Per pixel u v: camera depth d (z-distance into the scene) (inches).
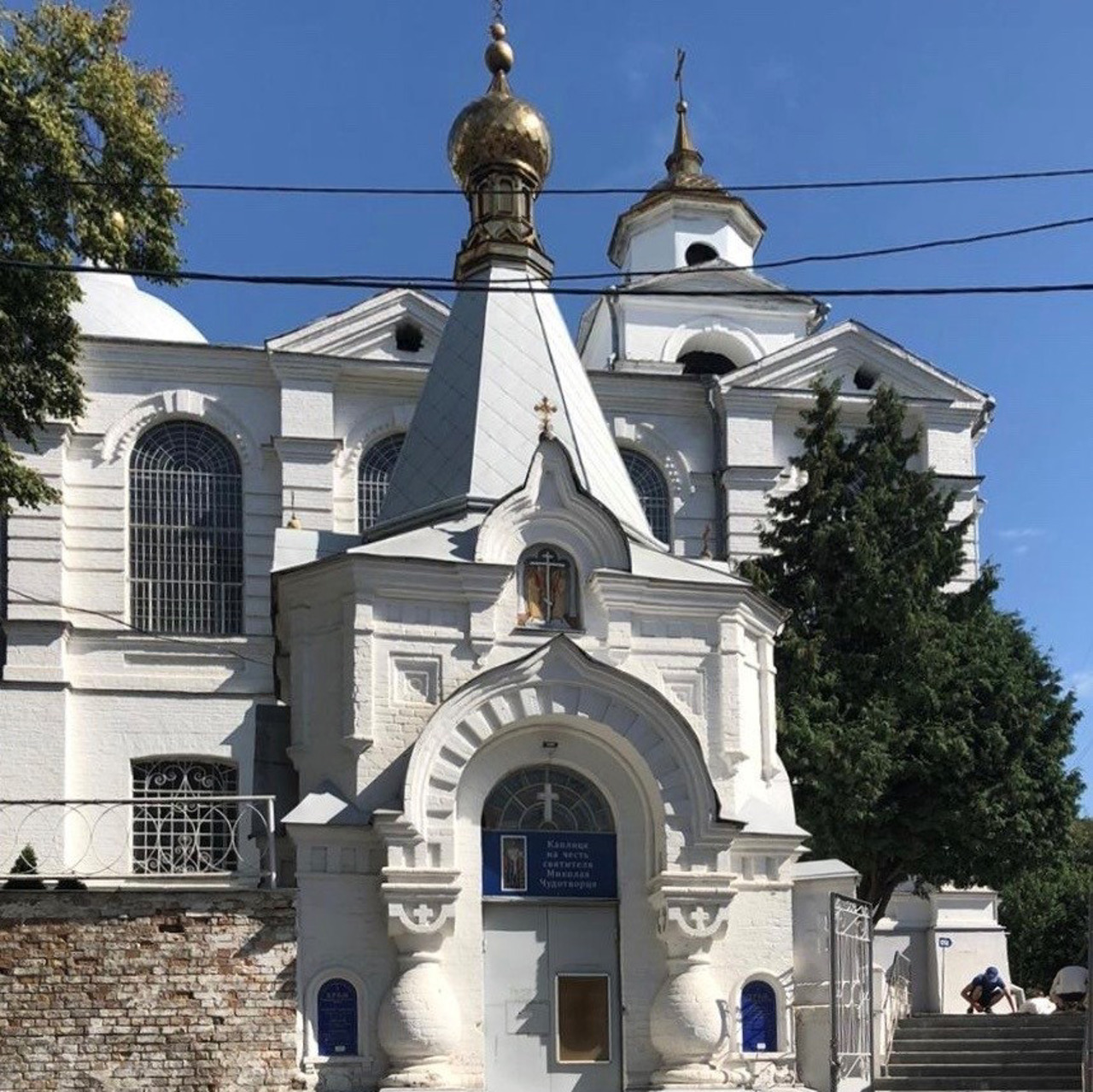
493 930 987.9
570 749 1010.7
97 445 1654.8
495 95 1269.7
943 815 1417.3
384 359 1736.0
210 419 1691.7
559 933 995.9
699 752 1004.6
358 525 1708.9
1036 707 1477.6
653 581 1057.5
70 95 1098.1
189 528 1670.8
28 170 1076.5
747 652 1104.2
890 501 1505.9
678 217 2064.5
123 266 1127.6
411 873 956.6
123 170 1117.7
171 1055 921.5
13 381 1114.1
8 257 1064.2
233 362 1705.2
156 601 1649.9
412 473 1143.0
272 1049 932.6
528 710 988.6
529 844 998.4
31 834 1488.7
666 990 989.8
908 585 1453.0
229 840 1154.0
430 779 972.6
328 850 973.2
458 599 1023.0
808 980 1058.1
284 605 1059.3
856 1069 1059.9
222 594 1665.8
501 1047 973.2
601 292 816.3
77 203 1088.2
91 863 1496.1
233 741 1595.7
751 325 2021.4
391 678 1004.6
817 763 1358.3
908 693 1437.0
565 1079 978.1
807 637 1456.7
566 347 1219.2
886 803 1418.6
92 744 1569.9
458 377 1166.3
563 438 1146.0
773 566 1507.1
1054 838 1466.5
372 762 991.6
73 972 919.7
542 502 1045.2
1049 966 2046.0
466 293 1208.8
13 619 1561.3
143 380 1681.8
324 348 1716.3
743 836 1034.7
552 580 1046.4
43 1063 908.6
